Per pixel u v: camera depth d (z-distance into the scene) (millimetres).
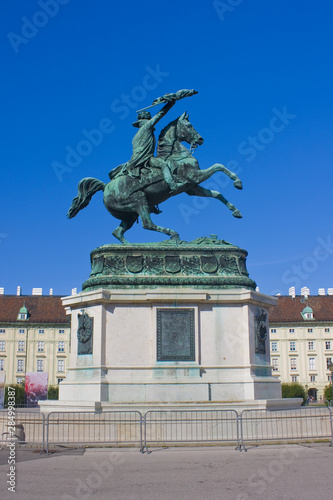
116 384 9156
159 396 9117
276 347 57750
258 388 9344
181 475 6168
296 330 57906
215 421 8445
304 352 57469
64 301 10156
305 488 5555
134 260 10039
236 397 9273
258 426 8531
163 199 10914
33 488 5598
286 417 8672
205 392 9172
